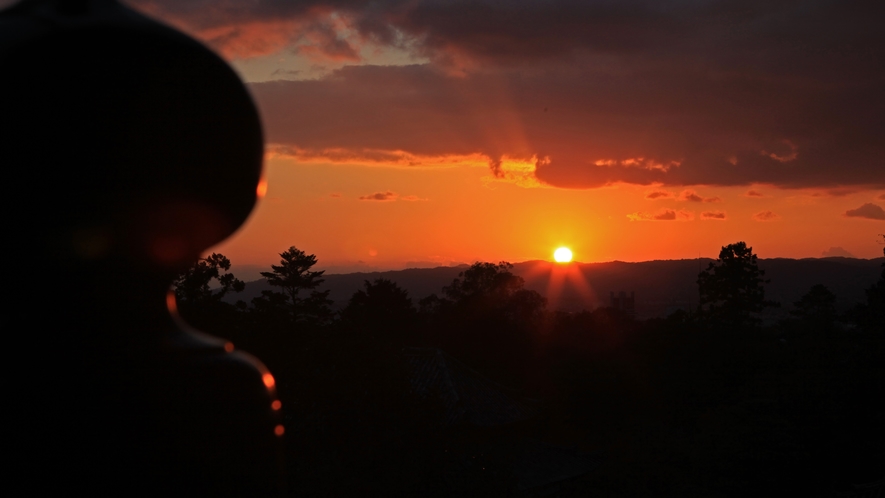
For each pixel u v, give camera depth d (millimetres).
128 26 960
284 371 15422
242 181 1049
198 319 16641
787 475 31328
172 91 970
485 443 27250
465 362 69562
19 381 912
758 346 60844
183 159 981
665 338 63094
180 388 990
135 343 976
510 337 70438
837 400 32906
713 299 89000
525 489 24766
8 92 897
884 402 32938
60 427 914
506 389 30422
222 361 1052
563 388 57594
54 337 942
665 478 35938
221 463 1013
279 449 1119
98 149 924
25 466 900
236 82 1049
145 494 954
